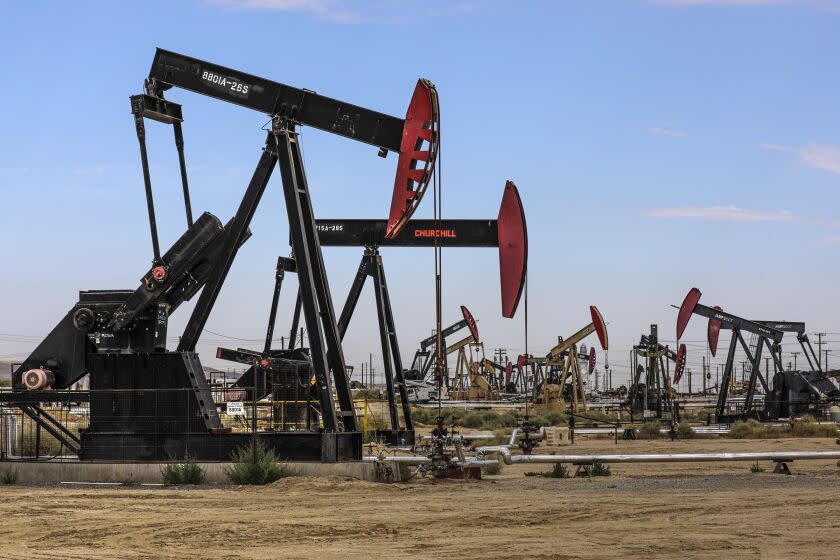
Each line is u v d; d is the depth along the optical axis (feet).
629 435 149.59
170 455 71.10
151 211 74.64
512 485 65.05
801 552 35.65
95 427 73.10
